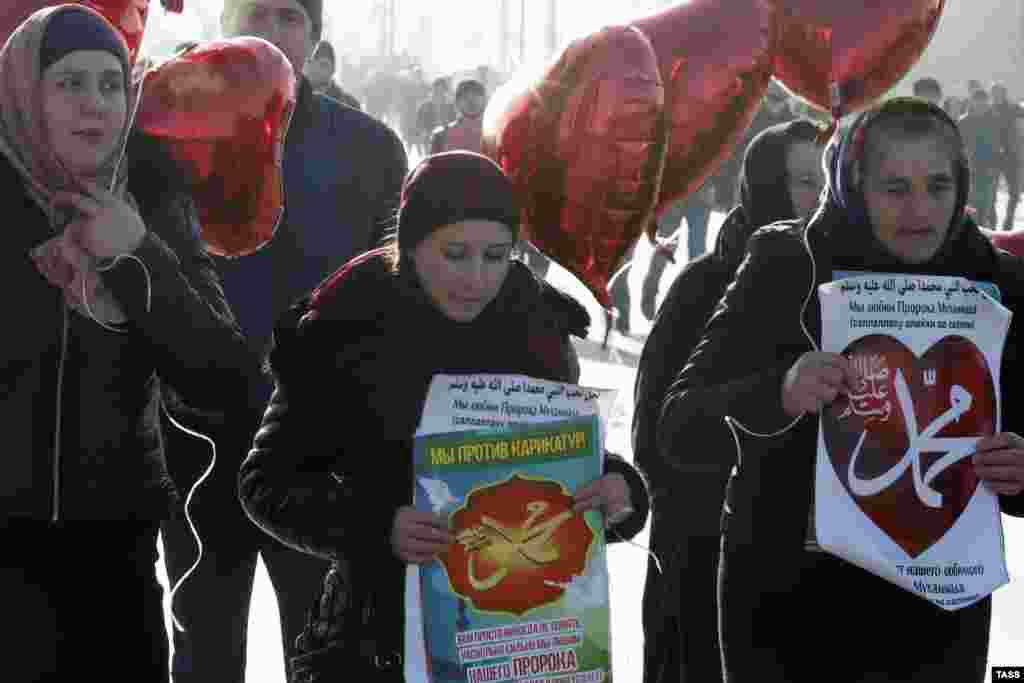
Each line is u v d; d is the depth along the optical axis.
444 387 3.35
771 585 3.67
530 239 4.24
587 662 3.38
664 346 4.78
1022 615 6.85
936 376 3.61
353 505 3.36
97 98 3.58
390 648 3.37
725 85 4.48
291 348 3.43
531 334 3.45
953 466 3.61
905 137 3.54
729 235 4.87
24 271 3.54
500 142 4.16
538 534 3.37
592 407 3.41
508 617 3.35
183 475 4.76
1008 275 3.70
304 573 4.78
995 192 23.55
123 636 3.64
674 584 4.84
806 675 3.66
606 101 4.04
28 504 3.53
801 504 3.66
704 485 4.75
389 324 3.38
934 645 3.64
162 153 3.87
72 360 3.57
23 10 4.21
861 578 3.63
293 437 3.43
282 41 5.12
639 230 4.20
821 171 4.85
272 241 4.99
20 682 3.55
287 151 5.05
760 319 3.71
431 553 3.30
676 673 4.92
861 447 3.59
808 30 4.61
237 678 4.91
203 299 3.75
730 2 4.54
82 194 3.61
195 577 4.84
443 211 3.28
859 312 3.60
